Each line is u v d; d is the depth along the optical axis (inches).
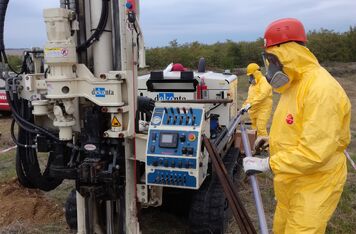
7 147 356.5
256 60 1181.7
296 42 103.7
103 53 128.4
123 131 128.5
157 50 1136.2
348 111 101.7
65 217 182.5
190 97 200.7
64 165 137.3
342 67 1085.8
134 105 133.0
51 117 135.5
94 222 141.6
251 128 316.2
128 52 130.1
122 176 135.9
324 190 103.9
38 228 180.5
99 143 130.6
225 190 129.2
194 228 159.0
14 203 197.9
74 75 125.9
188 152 126.4
